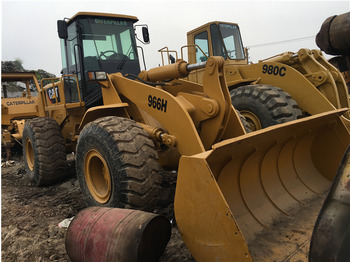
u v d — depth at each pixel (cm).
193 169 198
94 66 458
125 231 220
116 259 212
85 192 354
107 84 388
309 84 507
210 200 189
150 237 223
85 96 459
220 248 188
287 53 569
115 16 481
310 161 321
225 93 317
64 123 557
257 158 260
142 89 354
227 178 238
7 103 901
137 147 300
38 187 529
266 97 482
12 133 926
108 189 314
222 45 622
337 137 302
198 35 667
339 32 664
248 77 592
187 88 389
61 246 297
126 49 493
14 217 385
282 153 285
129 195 290
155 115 341
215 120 318
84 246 233
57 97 568
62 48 537
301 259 198
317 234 138
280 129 241
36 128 509
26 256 285
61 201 439
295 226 241
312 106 507
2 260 286
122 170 292
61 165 516
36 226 352
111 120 327
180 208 211
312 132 298
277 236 229
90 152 339
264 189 265
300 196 283
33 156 522
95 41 462
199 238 201
